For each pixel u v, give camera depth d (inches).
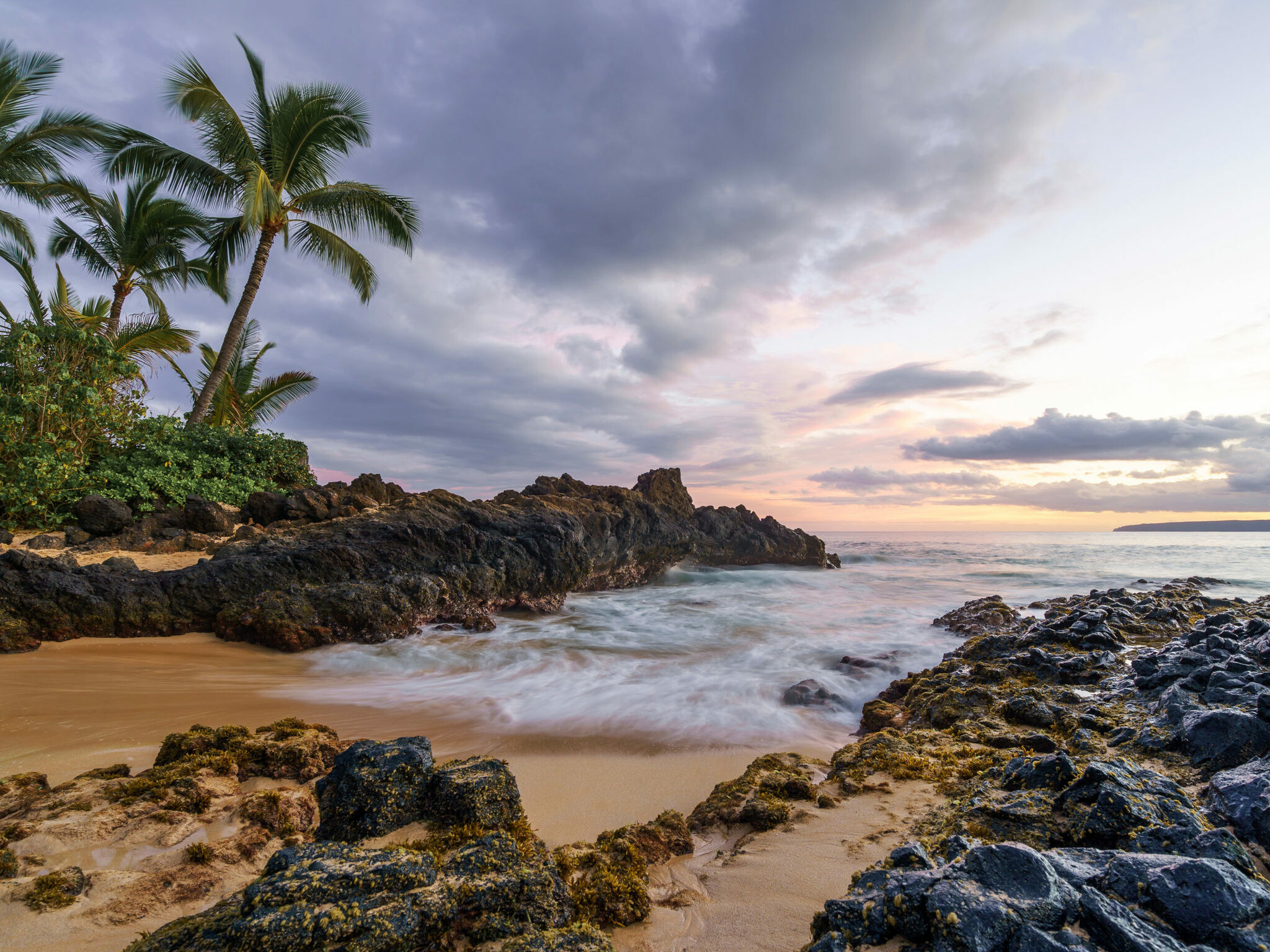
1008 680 297.0
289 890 88.0
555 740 265.0
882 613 644.7
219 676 335.6
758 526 1182.9
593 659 422.9
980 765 194.1
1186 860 95.1
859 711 327.3
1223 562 1211.2
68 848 129.4
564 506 786.2
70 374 548.1
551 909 101.7
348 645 421.7
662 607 685.3
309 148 757.9
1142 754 183.5
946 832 145.1
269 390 940.0
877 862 140.9
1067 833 127.0
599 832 180.1
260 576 436.8
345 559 478.0
